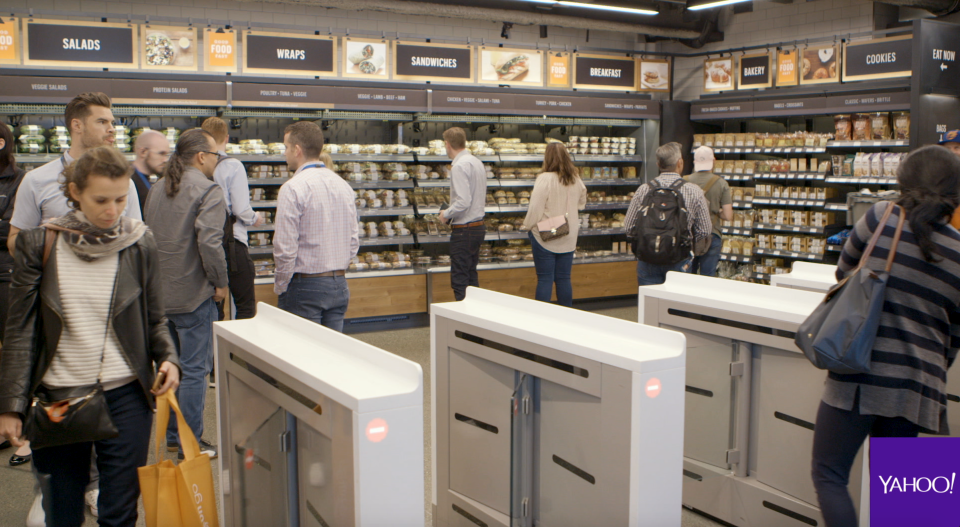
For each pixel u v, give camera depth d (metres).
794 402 2.79
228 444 2.47
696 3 7.17
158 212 3.36
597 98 7.75
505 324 2.40
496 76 7.41
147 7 6.93
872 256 2.19
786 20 8.22
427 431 4.11
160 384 2.14
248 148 6.55
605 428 2.07
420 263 7.18
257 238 6.63
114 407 2.08
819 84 7.30
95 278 2.03
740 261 7.89
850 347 2.08
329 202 3.70
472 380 2.59
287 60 6.54
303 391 1.87
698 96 9.09
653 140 8.23
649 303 3.21
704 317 3.02
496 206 7.53
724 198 5.48
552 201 5.63
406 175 7.18
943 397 2.13
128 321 2.07
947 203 2.10
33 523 2.85
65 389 2.00
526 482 2.42
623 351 2.04
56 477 2.09
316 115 6.73
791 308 2.72
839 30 7.75
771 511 2.86
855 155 7.14
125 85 5.90
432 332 2.77
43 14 6.40
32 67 5.85
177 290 3.35
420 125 7.68
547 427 2.34
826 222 7.30
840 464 2.24
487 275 7.33
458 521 2.72
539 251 5.72
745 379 2.94
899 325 2.13
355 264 6.83
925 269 2.12
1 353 1.98
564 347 2.16
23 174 3.59
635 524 2.00
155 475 1.99
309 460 1.94
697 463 3.13
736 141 7.86
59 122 6.34
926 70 5.92
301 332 2.28
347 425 1.67
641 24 8.28
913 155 2.21
